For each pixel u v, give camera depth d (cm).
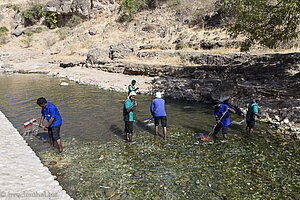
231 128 747
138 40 2897
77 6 4059
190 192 406
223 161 523
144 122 812
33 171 434
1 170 405
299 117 748
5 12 4772
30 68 2748
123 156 547
